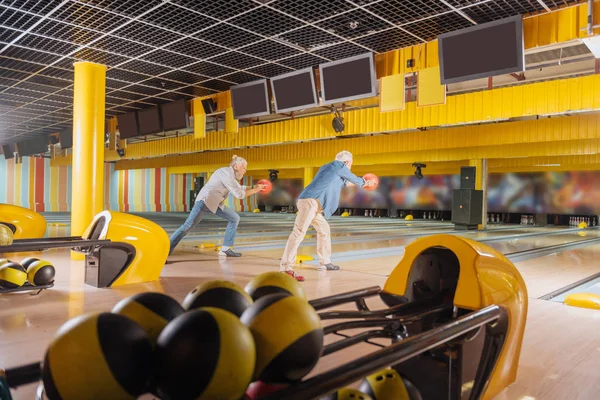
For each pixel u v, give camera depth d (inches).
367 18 189.0
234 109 298.4
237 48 227.3
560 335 112.0
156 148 627.2
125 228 159.0
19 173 826.8
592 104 276.2
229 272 192.5
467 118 329.7
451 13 183.9
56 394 35.3
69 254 239.1
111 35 210.8
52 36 213.2
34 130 542.9
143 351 37.8
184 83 299.1
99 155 243.0
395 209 906.7
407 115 367.9
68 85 310.5
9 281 138.6
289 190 1078.4
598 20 168.2
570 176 727.7
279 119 513.3
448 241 75.2
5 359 85.8
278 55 238.2
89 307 128.3
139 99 347.6
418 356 71.5
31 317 116.8
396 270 81.0
